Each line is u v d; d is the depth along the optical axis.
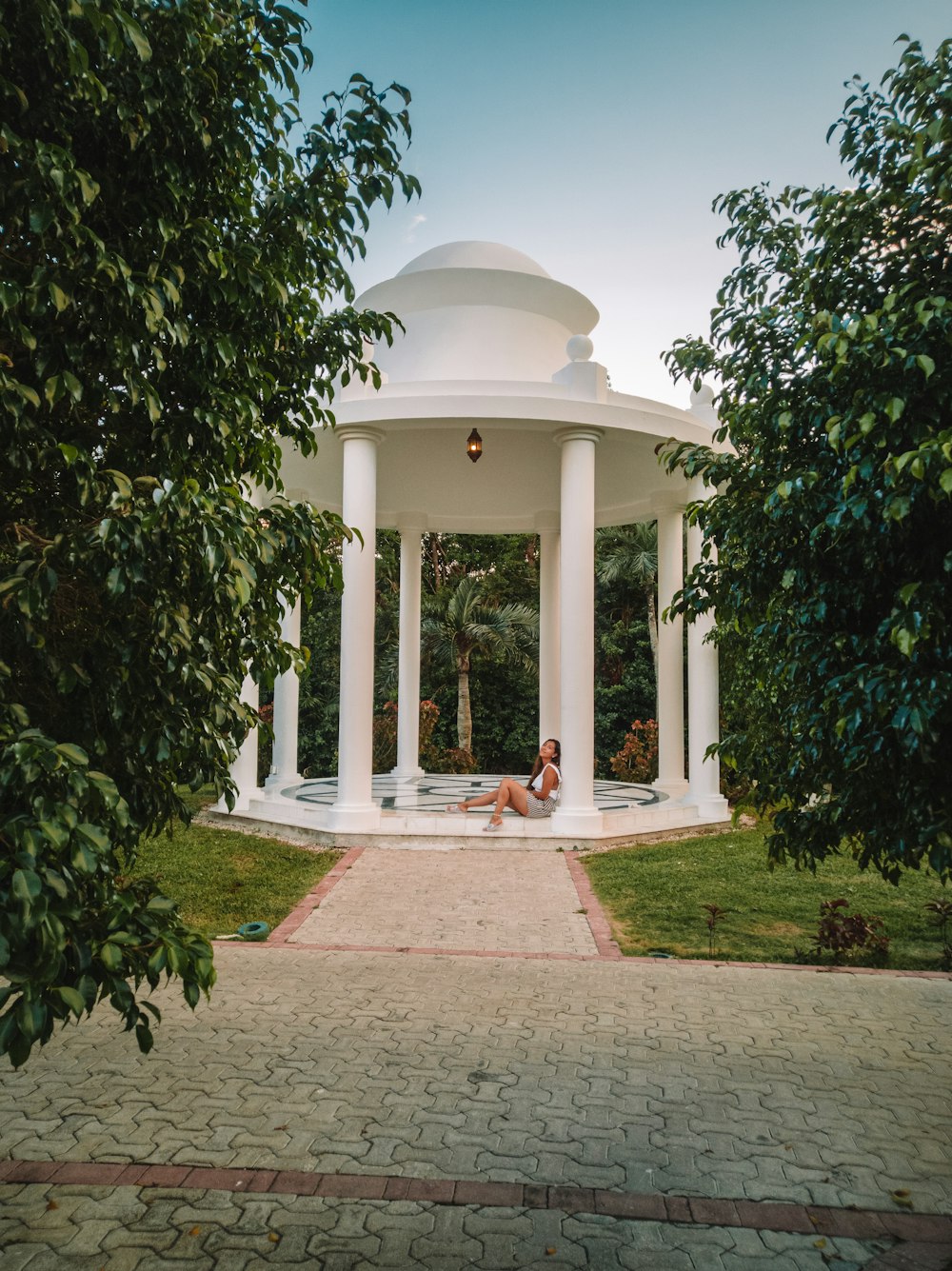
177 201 2.91
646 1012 5.75
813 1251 3.28
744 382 3.89
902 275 3.38
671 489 14.46
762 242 4.29
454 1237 3.33
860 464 2.93
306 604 4.04
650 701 26.28
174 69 2.82
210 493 2.81
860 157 3.57
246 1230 3.35
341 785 11.23
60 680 2.61
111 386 3.07
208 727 3.06
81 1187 3.63
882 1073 4.83
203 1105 4.38
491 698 26.36
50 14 2.30
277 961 6.80
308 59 3.19
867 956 7.06
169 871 9.66
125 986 2.51
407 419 10.98
